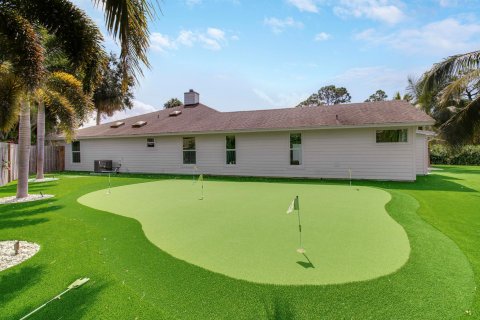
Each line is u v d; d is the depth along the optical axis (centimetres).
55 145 2089
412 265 345
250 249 401
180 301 275
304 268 337
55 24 539
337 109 1527
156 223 550
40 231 518
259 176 1498
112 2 393
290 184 1145
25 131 894
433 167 2147
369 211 626
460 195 847
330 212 617
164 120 1888
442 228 504
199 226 521
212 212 631
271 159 1473
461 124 1177
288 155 1437
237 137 1540
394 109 1349
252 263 354
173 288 299
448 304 265
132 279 321
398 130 1250
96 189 1048
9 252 418
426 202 739
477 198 798
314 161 1384
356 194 862
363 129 1289
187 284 306
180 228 512
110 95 2898
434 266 343
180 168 1692
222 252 392
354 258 366
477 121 1153
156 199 811
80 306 269
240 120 1600
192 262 361
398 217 576
